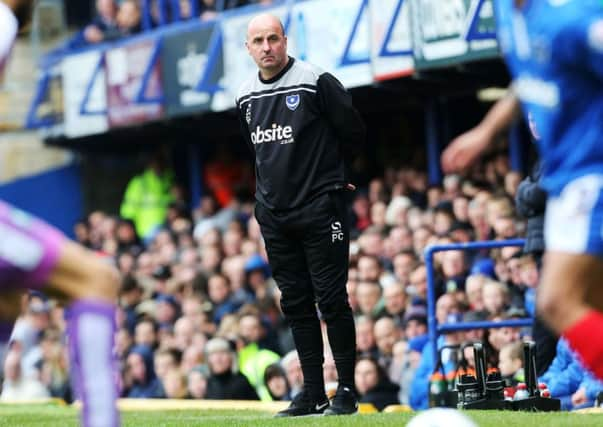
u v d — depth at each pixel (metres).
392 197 45.06
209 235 47.25
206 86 49.41
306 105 23.67
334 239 23.67
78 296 13.03
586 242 13.97
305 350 24.41
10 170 61.88
